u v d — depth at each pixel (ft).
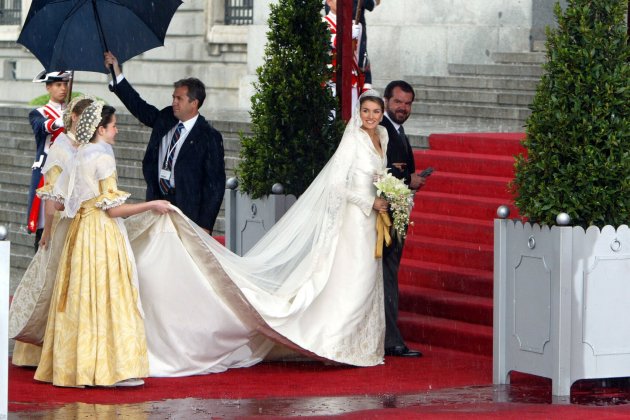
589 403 50.88
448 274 67.10
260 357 59.00
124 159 100.94
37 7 61.67
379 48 115.03
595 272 51.93
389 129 61.36
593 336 52.06
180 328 56.03
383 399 51.47
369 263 58.90
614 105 52.42
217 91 140.26
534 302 52.90
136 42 63.10
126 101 62.64
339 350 57.88
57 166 55.06
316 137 66.33
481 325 63.16
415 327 64.39
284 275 58.90
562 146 52.60
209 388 53.67
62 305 53.72
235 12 140.46
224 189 62.44
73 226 54.13
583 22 52.75
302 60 65.77
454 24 110.93
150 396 51.78
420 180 62.34
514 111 92.53
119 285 53.67
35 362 57.82
